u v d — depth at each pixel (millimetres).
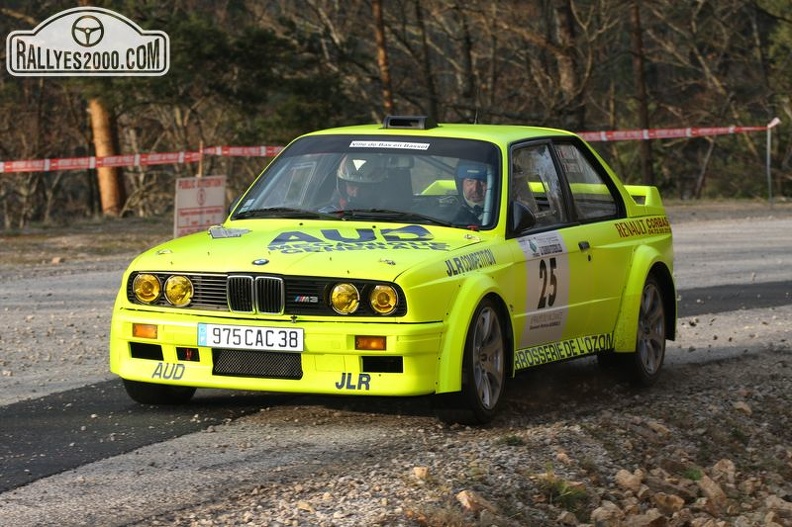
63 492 7988
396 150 10953
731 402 11570
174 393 10508
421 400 10773
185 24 41531
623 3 49688
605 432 9883
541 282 10547
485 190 10508
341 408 10477
